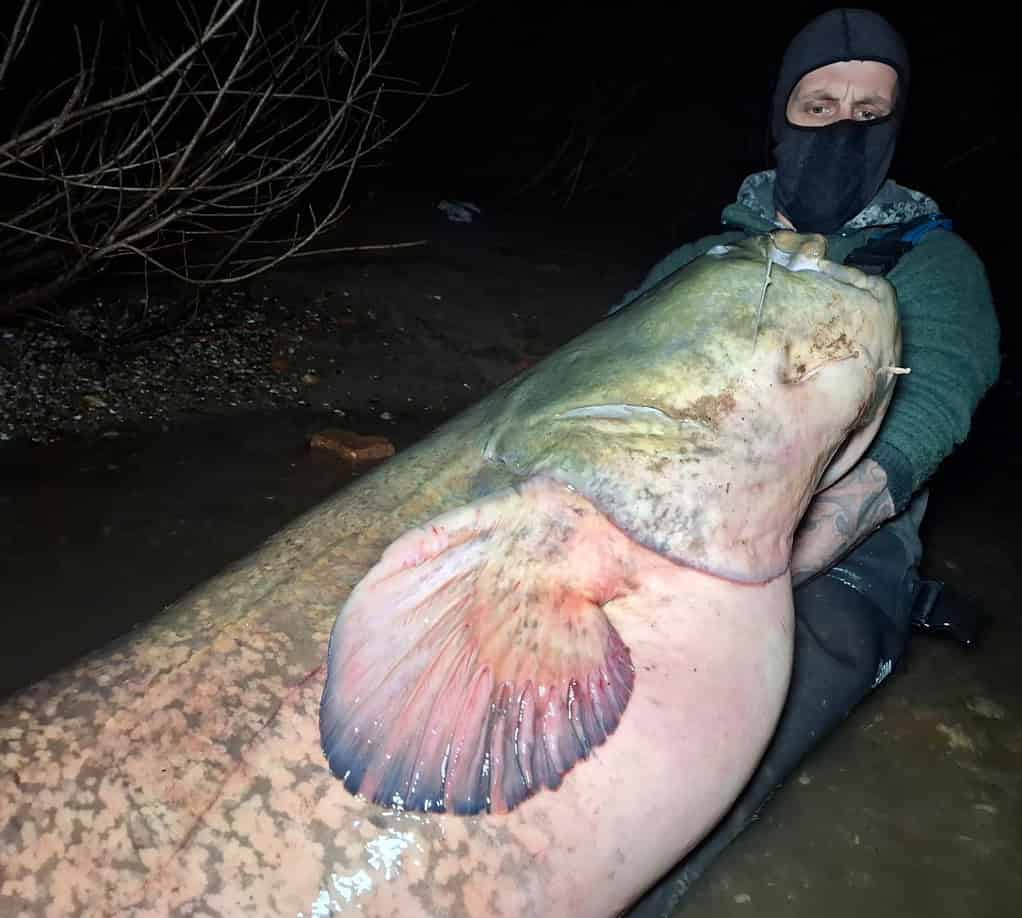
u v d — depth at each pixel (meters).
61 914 0.65
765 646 0.79
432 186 3.30
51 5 2.42
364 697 0.69
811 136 1.14
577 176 3.84
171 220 1.69
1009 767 1.10
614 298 2.42
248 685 0.72
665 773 0.74
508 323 2.16
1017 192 4.17
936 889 0.94
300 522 0.84
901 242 1.11
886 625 1.08
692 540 0.74
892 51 1.12
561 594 0.71
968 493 1.77
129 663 0.74
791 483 0.78
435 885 0.69
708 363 0.74
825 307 0.76
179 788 0.69
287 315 1.98
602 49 4.72
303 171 1.95
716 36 4.85
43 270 1.85
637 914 0.86
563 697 0.70
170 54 2.02
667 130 4.51
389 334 2.00
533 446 0.76
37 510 1.27
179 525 1.28
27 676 1.00
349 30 2.19
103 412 1.53
